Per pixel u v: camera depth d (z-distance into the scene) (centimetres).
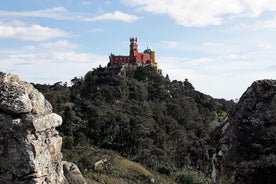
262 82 931
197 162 7181
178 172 7012
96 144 7756
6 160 1021
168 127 8656
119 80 10800
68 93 10375
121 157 7212
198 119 9500
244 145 890
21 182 1016
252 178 873
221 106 11469
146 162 7206
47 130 1091
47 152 1073
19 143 1029
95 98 9706
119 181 6209
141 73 11931
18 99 1050
